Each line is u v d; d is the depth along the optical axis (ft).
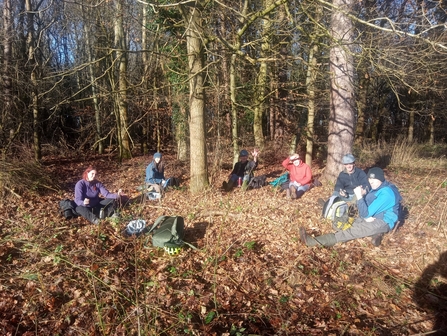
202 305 11.68
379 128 75.05
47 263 13.73
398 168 30.94
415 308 11.63
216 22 27.89
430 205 19.20
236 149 32.09
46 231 16.62
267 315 11.24
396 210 15.21
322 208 19.80
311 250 14.87
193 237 16.78
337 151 24.70
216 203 21.45
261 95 32.24
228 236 16.61
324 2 16.80
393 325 10.79
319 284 12.75
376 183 15.29
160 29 25.77
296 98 31.55
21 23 35.04
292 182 23.76
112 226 17.81
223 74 31.96
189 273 13.53
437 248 14.66
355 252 14.73
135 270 13.42
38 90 36.04
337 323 10.84
